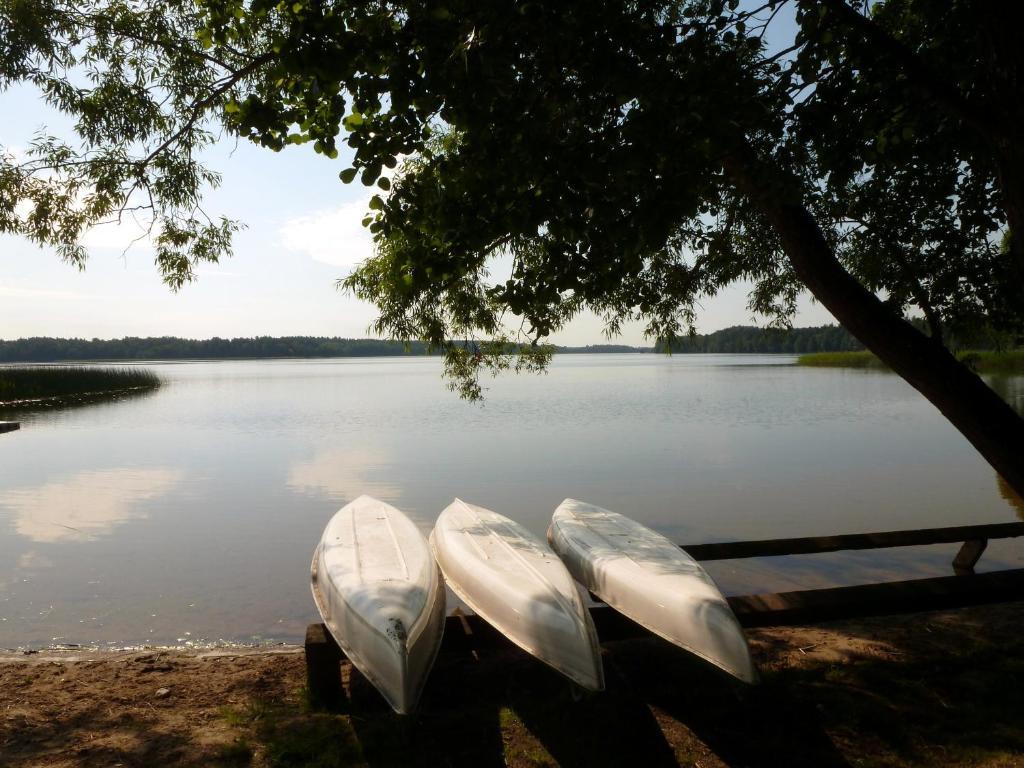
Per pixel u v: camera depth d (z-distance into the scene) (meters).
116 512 10.66
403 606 3.49
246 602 6.57
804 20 3.91
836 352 88.94
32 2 5.39
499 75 3.22
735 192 5.62
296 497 11.74
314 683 3.53
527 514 10.34
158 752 3.08
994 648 4.09
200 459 16.05
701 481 12.72
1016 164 3.26
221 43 4.48
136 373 53.75
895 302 5.86
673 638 3.53
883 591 3.70
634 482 12.68
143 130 5.86
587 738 3.18
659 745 3.12
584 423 22.78
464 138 3.97
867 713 3.34
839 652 4.09
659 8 4.31
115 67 5.81
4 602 6.54
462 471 13.98
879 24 5.23
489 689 3.68
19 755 3.05
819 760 2.98
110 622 6.03
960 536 4.95
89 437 20.59
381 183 3.80
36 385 36.75
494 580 3.92
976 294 5.73
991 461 4.03
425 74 3.38
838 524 9.63
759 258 6.91
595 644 3.28
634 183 3.59
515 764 2.98
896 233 5.78
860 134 4.58
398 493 11.96
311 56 3.24
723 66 3.49
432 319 7.54
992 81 3.33
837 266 4.26
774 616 3.55
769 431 20.00
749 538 8.98
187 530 9.48
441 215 3.81
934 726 3.23
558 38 3.34
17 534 9.27
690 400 32.03
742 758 3.01
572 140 3.76
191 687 3.80
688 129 3.48
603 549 4.45
